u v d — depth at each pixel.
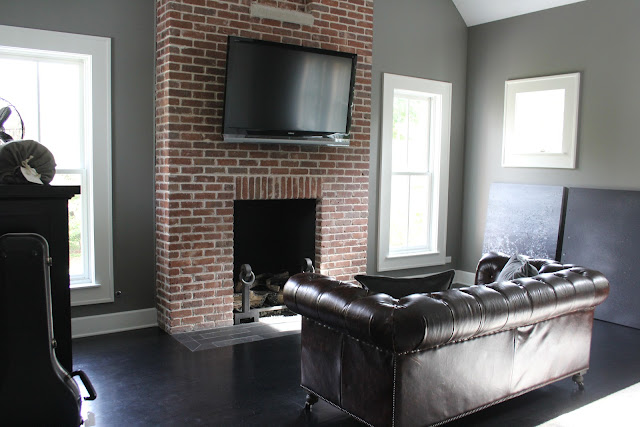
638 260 4.82
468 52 6.39
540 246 5.52
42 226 2.26
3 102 4.00
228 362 3.80
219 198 4.48
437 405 2.64
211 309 4.53
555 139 5.52
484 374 2.84
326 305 2.76
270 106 4.49
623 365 3.87
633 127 4.95
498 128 6.08
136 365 3.73
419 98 6.16
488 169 6.21
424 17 5.98
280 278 5.16
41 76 4.14
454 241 6.51
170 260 4.30
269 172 4.70
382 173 5.75
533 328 3.07
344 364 2.78
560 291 3.08
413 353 2.51
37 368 2.21
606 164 5.15
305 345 3.08
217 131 4.43
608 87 5.12
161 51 4.32
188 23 4.25
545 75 5.62
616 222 4.98
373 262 5.83
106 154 4.32
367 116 5.29
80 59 4.26
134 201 4.48
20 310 2.18
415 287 2.93
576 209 5.29
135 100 4.42
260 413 3.04
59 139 4.23
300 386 3.42
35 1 3.95
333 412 3.06
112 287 4.42
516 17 5.86
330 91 4.79
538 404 3.20
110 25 4.27
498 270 3.92
